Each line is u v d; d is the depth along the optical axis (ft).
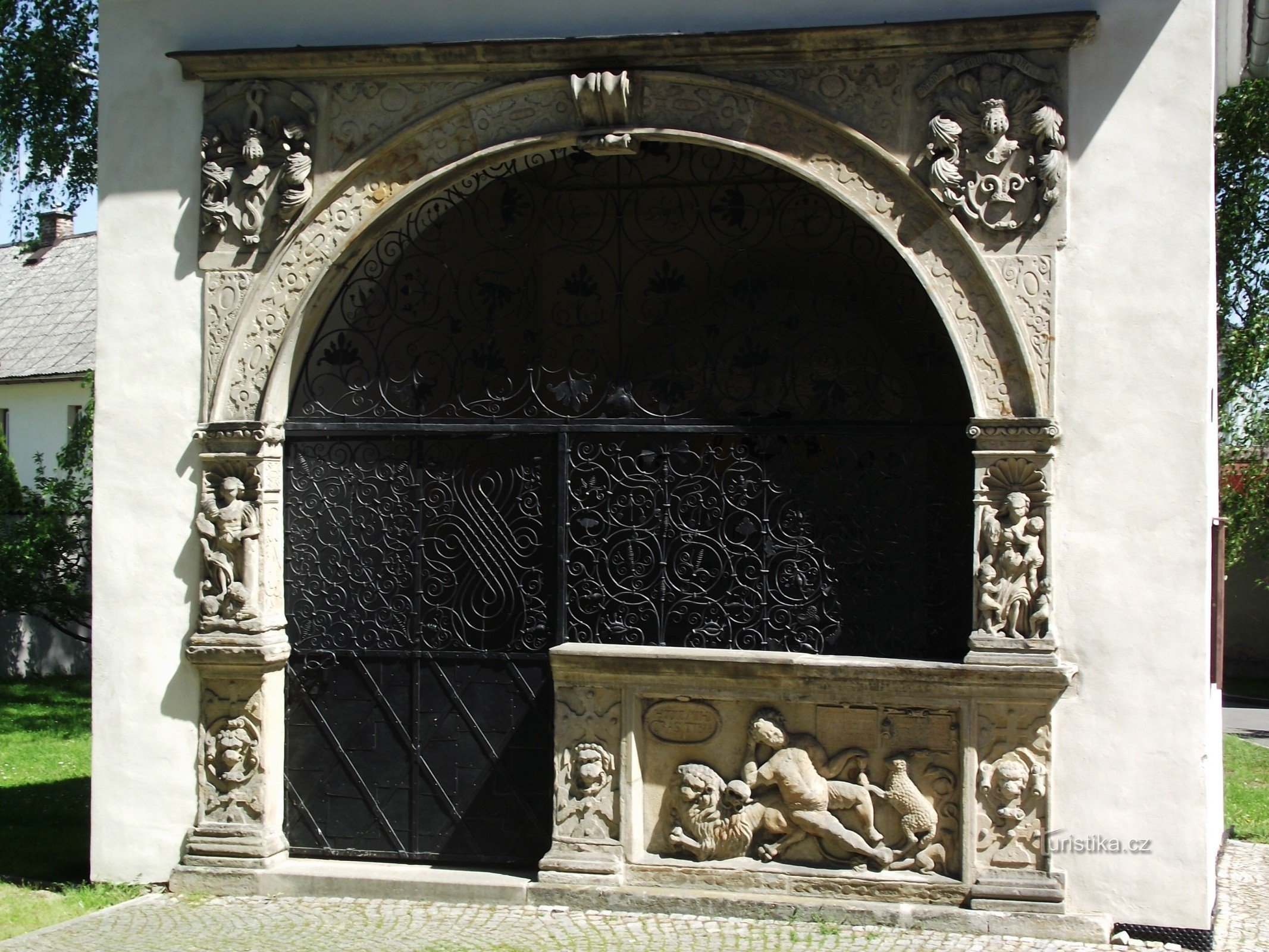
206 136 21.48
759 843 20.07
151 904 20.67
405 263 24.85
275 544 21.66
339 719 22.33
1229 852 25.32
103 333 21.90
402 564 22.38
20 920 19.71
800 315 21.40
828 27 19.29
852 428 20.30
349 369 22.90
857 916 19.21
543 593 22.08
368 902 20.65
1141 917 18.65
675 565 21.30
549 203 27.32
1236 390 51.31
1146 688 18.70
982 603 19.03
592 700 20.51
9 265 81.51
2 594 54.70
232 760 21.34
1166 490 18.67
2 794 30.99
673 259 28.84
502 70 20.61
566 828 20.49
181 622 21.66
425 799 22.07
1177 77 18.70
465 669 22.08
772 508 23.57
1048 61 19.06
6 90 47.11
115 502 21.85
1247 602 63.05
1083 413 18.94
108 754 21.85
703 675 19.93
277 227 21.31
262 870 21.24
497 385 26.66
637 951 18.04
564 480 21.39
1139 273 18.78
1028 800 18.98
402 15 21.12
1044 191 18.94
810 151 19.83
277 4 21.45
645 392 29.09
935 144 19.21
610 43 19.97
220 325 21.49
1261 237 50.60
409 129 20.80
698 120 20.16
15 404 70.85
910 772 19.54
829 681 19.57
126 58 21.85
